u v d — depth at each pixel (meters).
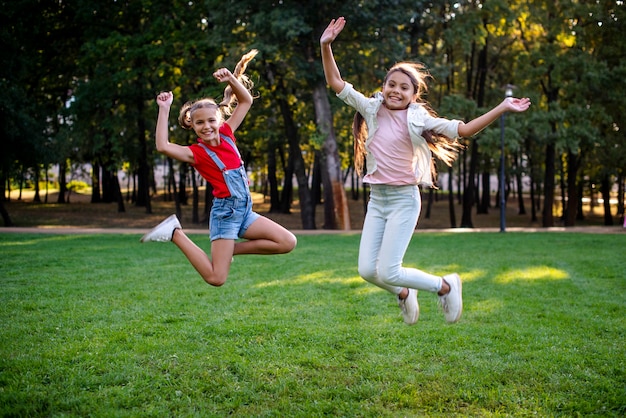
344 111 25.33
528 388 4.35
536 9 26.08
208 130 4.14
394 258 4.28
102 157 30.73
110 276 9.25
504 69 31.28
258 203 45.78
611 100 26.47
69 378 4.46
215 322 6.20
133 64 25.06
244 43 21.50
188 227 28.39
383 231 4.43
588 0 26.80
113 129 25.30
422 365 4.86
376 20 20.14
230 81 4.30
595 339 5.63
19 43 23.94
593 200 47.31
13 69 23.69
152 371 4.68
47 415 3.88
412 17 20.59
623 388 4.31
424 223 35.06
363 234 4.48
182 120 4.32
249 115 24.86
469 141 30.08
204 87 23.53
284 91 24.36
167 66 23.27
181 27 23.77
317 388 4.38
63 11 26.00
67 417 3.81
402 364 4.88
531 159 33.59
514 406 4.02
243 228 4.31
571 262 11.37
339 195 22.91
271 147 30.23
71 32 26.81
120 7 25.22
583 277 9.52
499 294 7.99
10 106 22.14
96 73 24.11
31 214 34.00
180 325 6.06
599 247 14.38
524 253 13.07
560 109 25.03
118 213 35.41
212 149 4.20
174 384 4.43
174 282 8.73
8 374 4.52
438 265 10.95
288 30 19.14
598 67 25.33
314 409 4.00
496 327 6.06
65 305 6.98
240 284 8.62
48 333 5.70
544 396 4.17
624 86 25.44
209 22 23.92
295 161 25.08
